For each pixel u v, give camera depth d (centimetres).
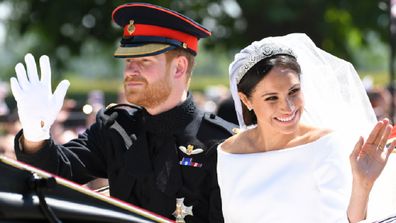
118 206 498
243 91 607
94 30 2483
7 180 461
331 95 666
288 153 599
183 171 664
